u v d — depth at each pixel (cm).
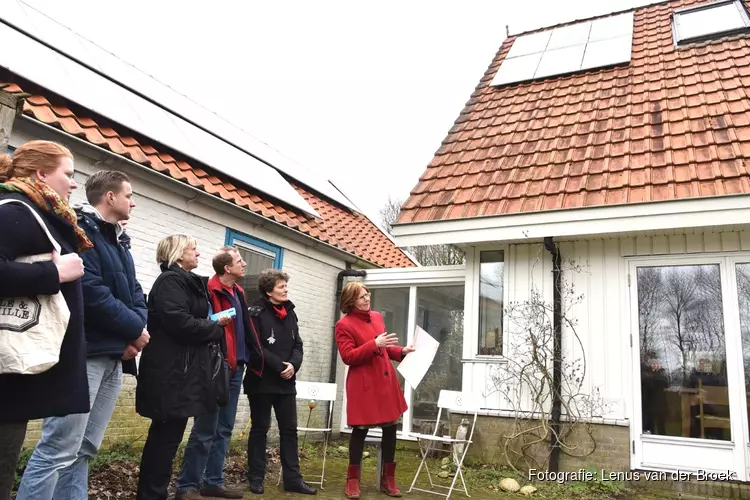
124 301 326
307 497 480
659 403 625
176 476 510
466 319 752
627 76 887
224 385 403
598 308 675
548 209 669
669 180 638
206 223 692
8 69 522
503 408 698
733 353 600
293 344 517
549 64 1016
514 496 552
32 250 236
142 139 670
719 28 898
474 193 760
